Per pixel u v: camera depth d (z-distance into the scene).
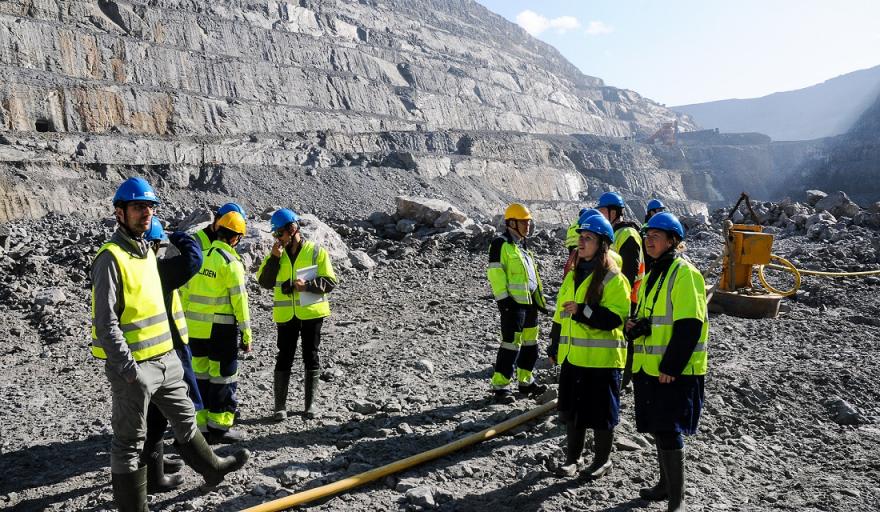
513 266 6.56
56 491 4.87
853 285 12.64
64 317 10.86
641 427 4.32
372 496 4.68
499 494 4.70
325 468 5.13
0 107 61.94
